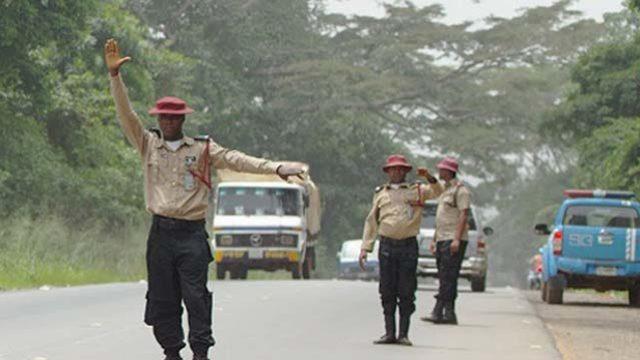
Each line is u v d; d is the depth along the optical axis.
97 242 68.38
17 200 68.50
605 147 77.75
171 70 101.31
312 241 77.19
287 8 146.25
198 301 19.52
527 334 30.34
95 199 72.69
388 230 27.34
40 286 51.03
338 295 45.59
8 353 24.02
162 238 19.61
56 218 65.69
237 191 70.88
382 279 27.44
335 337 28.69
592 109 83.94
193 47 133.12
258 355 24.50
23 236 60.12
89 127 79.31
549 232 51.22
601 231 47.62
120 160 80.69
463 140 156.00
